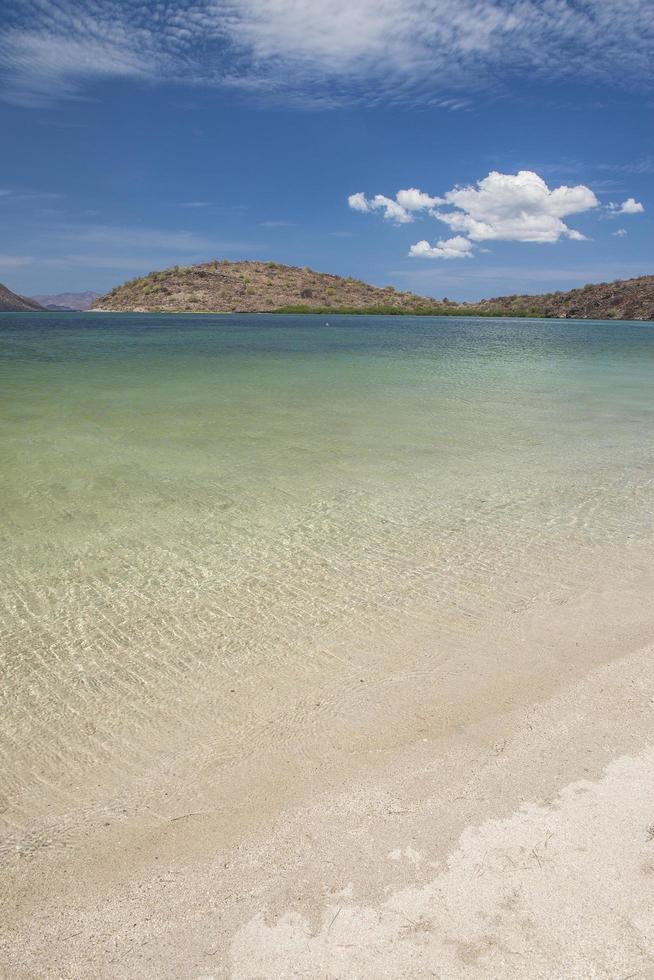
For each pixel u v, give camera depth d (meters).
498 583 4.71
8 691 3.45
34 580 4.79
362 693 3.38
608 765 2.75
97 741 3.04
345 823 2.46
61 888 2.20
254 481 7.34
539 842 2.33
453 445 9.26
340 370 19.58
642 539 5.59
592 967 1.87
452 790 2.63
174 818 2.53
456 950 1.92
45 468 7.75
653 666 3.56
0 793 2.71
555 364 22.67
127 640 3.96
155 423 10.57
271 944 1.96
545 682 3.44
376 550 5.35
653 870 2.20
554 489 7.11
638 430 10.52
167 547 5.41
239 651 3.82
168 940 1.98
